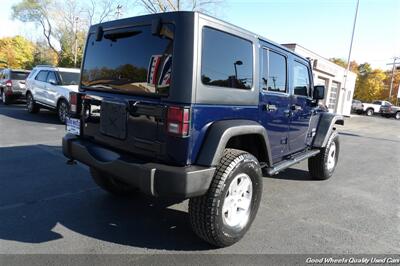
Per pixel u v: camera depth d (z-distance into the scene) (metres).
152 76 2.97
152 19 3.02
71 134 3.95
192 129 2.80
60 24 43.41
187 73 2.75
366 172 7.16
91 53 3.76
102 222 3.68
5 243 3.13
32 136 8.43
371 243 3.57
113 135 3.37
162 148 2.88
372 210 4.62
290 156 4.81
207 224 2.98
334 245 3.47
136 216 3.88
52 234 3.36
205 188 2.84
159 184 2.77
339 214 4.39
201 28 2.82
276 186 5.52
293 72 4.51
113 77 3.40
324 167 5.81
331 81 26.16
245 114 3.42
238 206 3.29
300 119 4.91
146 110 2.98
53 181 4.96
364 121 26.44
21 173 5.29
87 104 3.72
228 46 3.14
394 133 18.08
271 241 3.47
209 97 2.92
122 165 2.99
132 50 3.20
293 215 4.25
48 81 11.44
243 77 3.38
